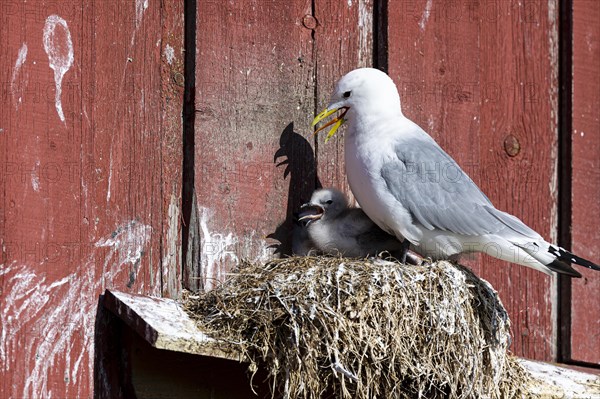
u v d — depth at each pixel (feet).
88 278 17.29
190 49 18.76
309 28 19.90
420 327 16.94
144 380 17.01
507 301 21.18
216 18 18.90
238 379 17.47
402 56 20.61
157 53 18.56
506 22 21.91
